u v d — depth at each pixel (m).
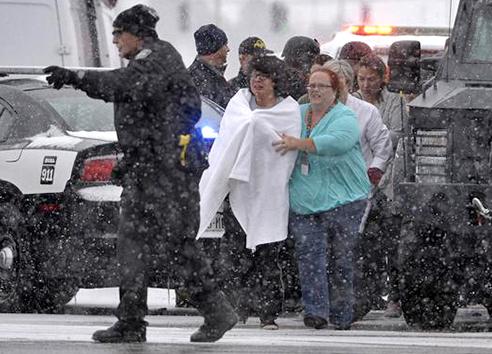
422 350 24.12
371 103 35.22
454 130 30.52
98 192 33.25
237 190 30.67
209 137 34.00
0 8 48.09
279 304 30.67
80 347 23.94
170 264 25.06
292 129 30.80
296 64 35.19
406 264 31.44
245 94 31.33
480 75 32.62
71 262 33.38
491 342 26.44
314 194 30.45
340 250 30.77
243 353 23.25
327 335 28.34
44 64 48.25
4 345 24.22
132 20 24.59
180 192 24.78
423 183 30.59
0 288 34.19
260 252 30.80
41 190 33.62
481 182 30.38
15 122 34.66
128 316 24.78
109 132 34.69
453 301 31.77
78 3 49.00
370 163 33.34
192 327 30.55
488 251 30.41
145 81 24.12
